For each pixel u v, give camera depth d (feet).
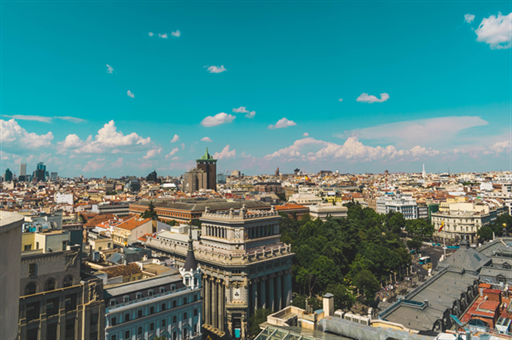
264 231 483.10
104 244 621.31
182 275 363.56
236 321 414.82
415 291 360.07
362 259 622.95
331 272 533.55
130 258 459.73
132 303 308.81
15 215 63.10
